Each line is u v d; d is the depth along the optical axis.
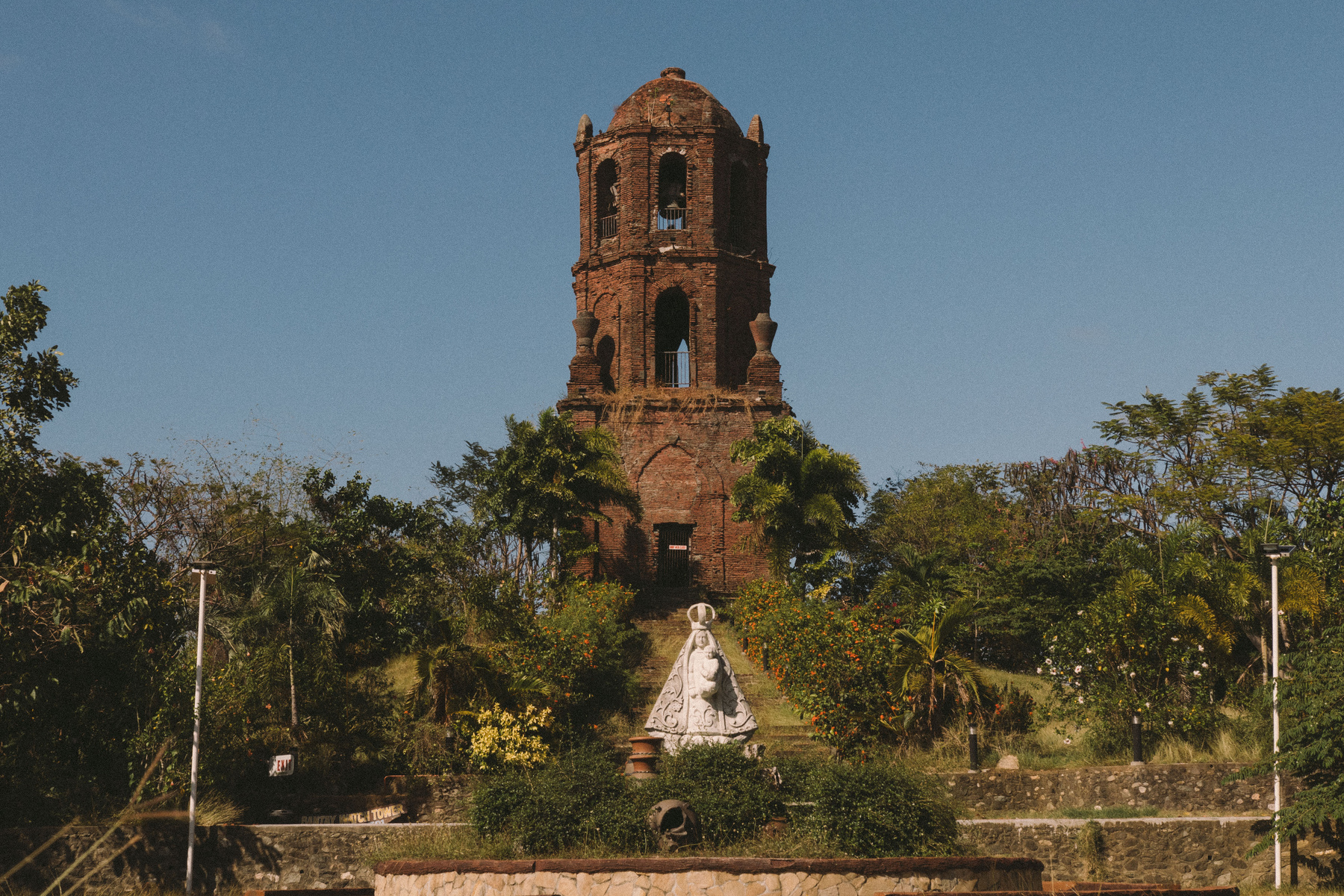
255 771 23.36
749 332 42.75
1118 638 24.77
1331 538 24.19
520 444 37.41
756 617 33.28
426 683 25.88
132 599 19.42
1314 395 31.00
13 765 20.08
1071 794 22.44
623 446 40.44
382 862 15.68
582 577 37.88
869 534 42.78
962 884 13.34
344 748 24.80
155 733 19.80
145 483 30.28
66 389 20.39
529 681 26.12
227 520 30.53
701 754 15.86
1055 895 13.62
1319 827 19.08
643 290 41.88
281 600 25.56
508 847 15.05
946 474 45.66
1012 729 26.02
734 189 43.91
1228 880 18.88
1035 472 42.69
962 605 26.20
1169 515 32.47
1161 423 33.25
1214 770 21.48
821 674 26.09
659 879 13.21
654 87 43.81
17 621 18.36
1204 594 25.09
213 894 19.03
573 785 15.41
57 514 19.23
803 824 14.88
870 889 13.13
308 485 31.12
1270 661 24.19
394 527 30.84
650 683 31.61
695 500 40.31
